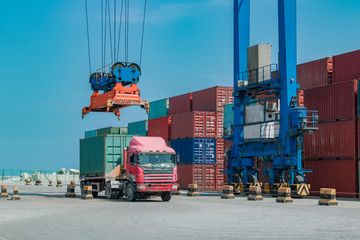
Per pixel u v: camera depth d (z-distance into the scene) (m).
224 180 45.00
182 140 46.75
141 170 27.47
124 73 31.84
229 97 47.19
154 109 57.38
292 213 20.38
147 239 12.70
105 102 32.41
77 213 20.42
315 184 34.56
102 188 32.34
